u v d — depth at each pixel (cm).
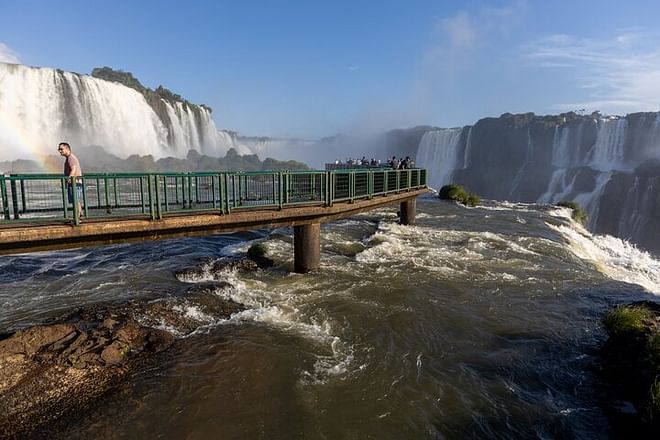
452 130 10481
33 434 557
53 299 1082
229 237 1994
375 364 794
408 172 2336
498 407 678
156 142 6444
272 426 605
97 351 743
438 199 3984
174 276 1302
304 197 1370
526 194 8550
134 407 625
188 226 1021
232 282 1241
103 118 5325
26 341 720
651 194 6131
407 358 823
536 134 8912
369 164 3284
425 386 727
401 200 2136
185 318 957
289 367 764
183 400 650
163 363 752
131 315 922
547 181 8281
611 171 7000
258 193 1409
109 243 927
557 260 1666
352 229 2245
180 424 597
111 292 1143
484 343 902
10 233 770
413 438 599
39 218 827
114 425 585
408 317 1016
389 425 623
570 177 7662
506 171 9288
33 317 947
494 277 1380
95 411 611
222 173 1095
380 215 2845
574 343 908
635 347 788
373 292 1184
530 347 887
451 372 779
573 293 1247
